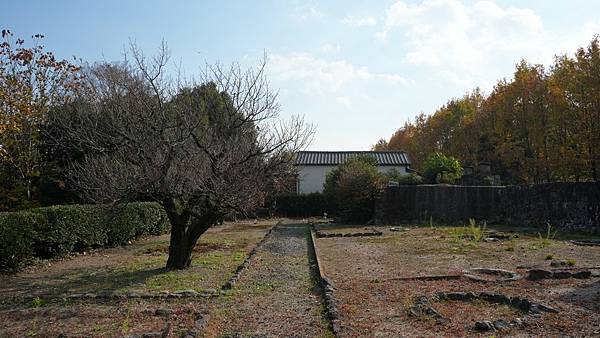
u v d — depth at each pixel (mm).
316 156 39938
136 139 10344
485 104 48781
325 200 33156
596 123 26844
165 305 7809
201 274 10531
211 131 11055
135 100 10922
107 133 11266
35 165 17438
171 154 10297
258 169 10945
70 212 13820
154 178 10008
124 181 10000
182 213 11156
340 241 17094
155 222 20344
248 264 11656
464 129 50156
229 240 17906
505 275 9898
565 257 12281
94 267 12047
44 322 6953
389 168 37438
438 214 25031
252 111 11891
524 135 37031
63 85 17969
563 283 8867
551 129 32688
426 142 60062
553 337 5875
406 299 7910
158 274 10594
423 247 14789
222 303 7949
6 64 16734
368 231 20641
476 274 10086
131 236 17766
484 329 6223
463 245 15016
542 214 21141
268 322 6836
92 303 8031
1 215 11359
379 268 11039
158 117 10617
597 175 28406
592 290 8211
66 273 11211
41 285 9758
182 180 10234
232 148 10695
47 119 17219
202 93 12234
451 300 7828
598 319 6527
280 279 9938
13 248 11266
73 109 15812
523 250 13680
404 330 6320
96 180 10406
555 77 33094
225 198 10383
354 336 6082
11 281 10297
